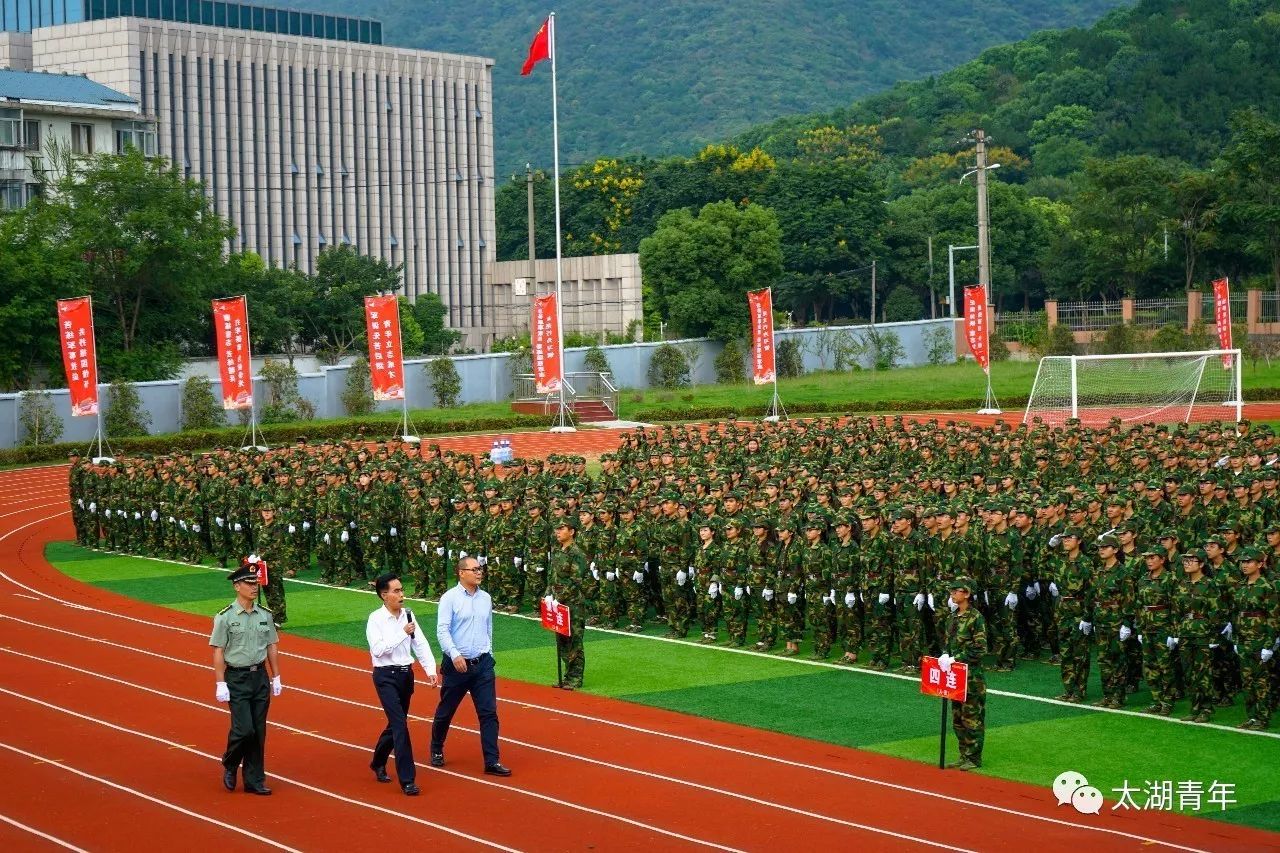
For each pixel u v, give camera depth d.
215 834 16.47
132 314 79.19
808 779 18.38
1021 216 128.25
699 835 16.22
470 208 133.88
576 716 21.84
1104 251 107.50
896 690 23.20
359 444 42.59
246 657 17.75
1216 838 16.05
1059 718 21.33
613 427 70.12
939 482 30.55
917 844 15.85
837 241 125.06
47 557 39.97
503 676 24.75
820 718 21.52
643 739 20.44
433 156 130.75
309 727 21.30
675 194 131.38
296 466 37.06
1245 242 101.75
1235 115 102.12
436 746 19.05
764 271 91.62
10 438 64.75
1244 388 67.12
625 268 113.81
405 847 15.94
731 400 75.88
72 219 75.62
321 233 123.31
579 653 23.64
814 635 25.72
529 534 29.70
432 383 78.06
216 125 116.56
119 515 40.12
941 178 162.75
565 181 142.50
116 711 22.39
